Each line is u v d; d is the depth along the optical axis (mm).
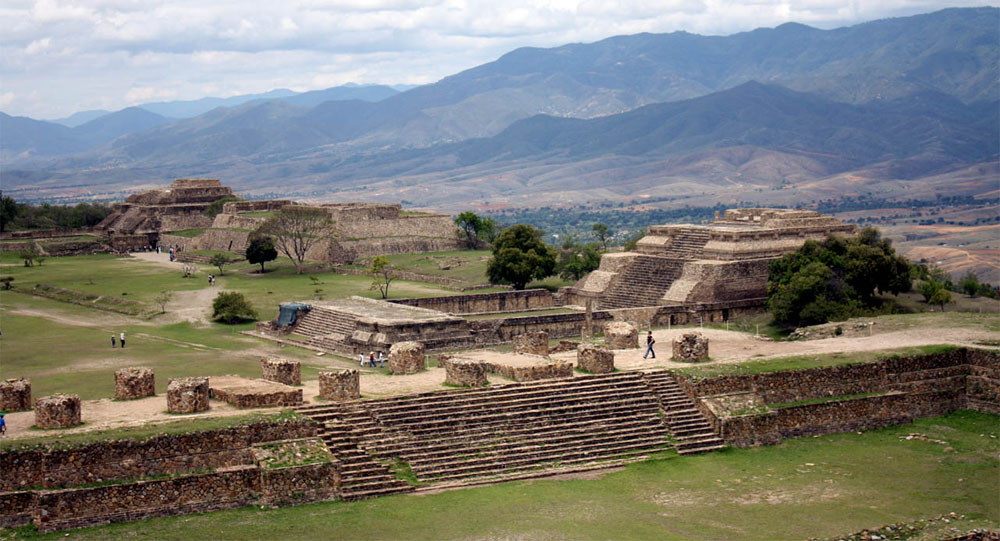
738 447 76938
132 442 60125
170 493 59781
